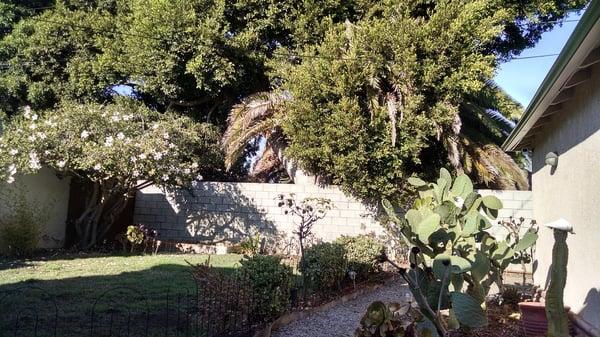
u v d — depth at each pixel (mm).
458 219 4988
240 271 5191
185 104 14133
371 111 10352
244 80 13766
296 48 13211
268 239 11180
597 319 4785
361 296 7391
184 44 12461
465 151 11500
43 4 15406
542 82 5234
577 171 5574
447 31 10523
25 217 9445
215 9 12805
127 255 10109
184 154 10984
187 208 12133
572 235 5742
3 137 9492
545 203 7406
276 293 5199
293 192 11523
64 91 13938
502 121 14414
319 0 12758
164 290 6324
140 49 12812
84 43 13945
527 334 5172
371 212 10898
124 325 4699
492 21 10852
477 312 3639
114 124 10211
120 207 11211
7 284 6352
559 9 13227
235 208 11820
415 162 10547
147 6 12867
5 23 14695
